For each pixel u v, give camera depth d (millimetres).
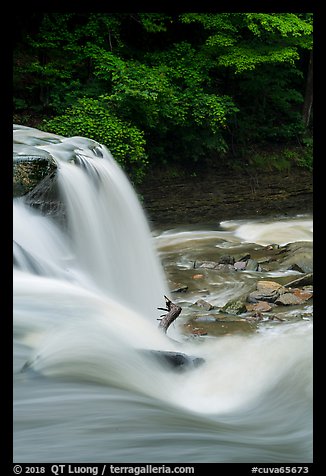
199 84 19578
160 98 17969
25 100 17766
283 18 20078
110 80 18016
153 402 5340
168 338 7387
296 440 4988
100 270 9664
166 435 4688
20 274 7383
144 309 10156
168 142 19297
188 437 4707
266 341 8125
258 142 21859
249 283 11727
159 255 14109
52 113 17609
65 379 5316
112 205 10688
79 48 18297
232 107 20547
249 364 6672
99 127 16109
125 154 16344
